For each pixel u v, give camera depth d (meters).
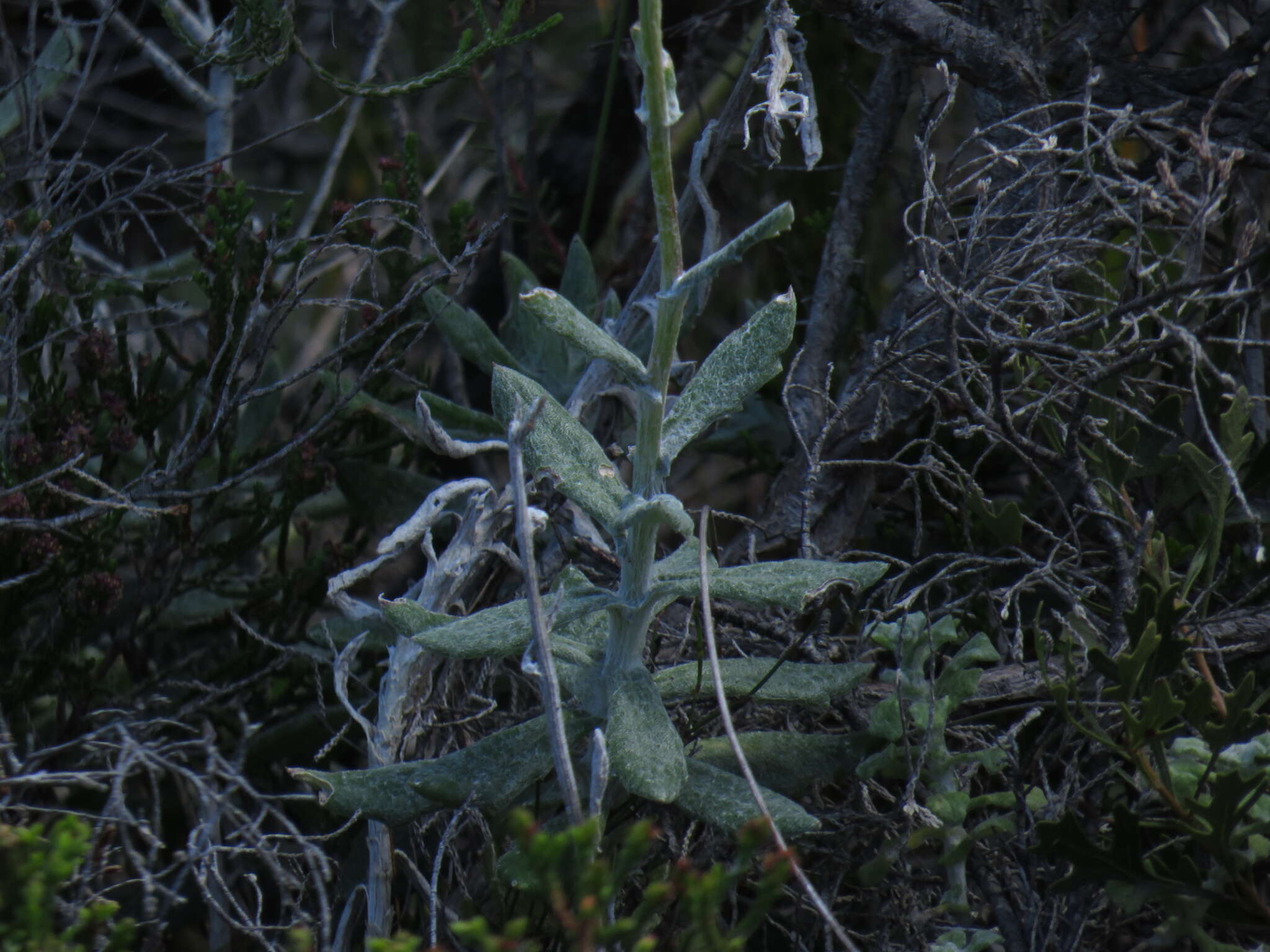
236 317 1.66
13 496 1.51
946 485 1.61
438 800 1.35
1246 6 1.64
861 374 1.59
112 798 1.34
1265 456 1.50
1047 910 1.39
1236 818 1.32
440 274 1.59
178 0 1.99
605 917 1.32
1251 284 1.49
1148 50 1.66
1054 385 1.49
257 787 1.63
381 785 1.36
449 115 2.90
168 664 1.72
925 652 1.42
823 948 1.45
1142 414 1.50
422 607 1.36
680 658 1.50
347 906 1.43
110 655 1.63
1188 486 1.52
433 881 1.38
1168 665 1.35
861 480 1.60
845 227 1.68
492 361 1.69
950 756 1.40
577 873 1.20
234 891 1.57
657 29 1.25
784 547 1.59
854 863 1.44
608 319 1.68
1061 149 1.50
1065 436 1.45
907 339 1.57
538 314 1.29
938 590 1.60
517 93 2.91
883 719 1.39
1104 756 1.42
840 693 1.37
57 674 1.63
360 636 1.47
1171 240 1.66
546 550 1.54
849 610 1.47
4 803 1.35
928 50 1.55
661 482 1.33
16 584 1.55
